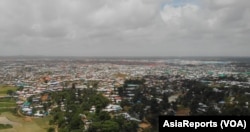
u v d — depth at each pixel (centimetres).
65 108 17312
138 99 18562
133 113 15412
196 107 15438
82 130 12838
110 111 16188
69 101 18975
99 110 16100
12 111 18500
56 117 15425
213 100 17350
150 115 14125
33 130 14400
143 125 13738
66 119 14688
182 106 16612
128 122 13438
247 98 17488
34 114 17138
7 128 14812
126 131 12706
